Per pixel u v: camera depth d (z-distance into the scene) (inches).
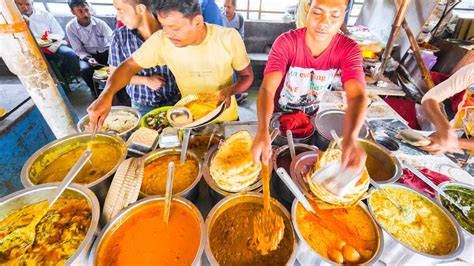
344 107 82.1
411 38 118.8
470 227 43.9
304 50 68.7
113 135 55.7
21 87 86.7
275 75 62.6
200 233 37.2
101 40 191.3
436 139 64.4
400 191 47.4
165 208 40.9
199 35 65.2
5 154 70.7
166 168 50.9
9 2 49.7
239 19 200.7
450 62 161.3
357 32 150.6
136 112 70.3
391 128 70.8
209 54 69.4
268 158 41.2
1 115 72.4
